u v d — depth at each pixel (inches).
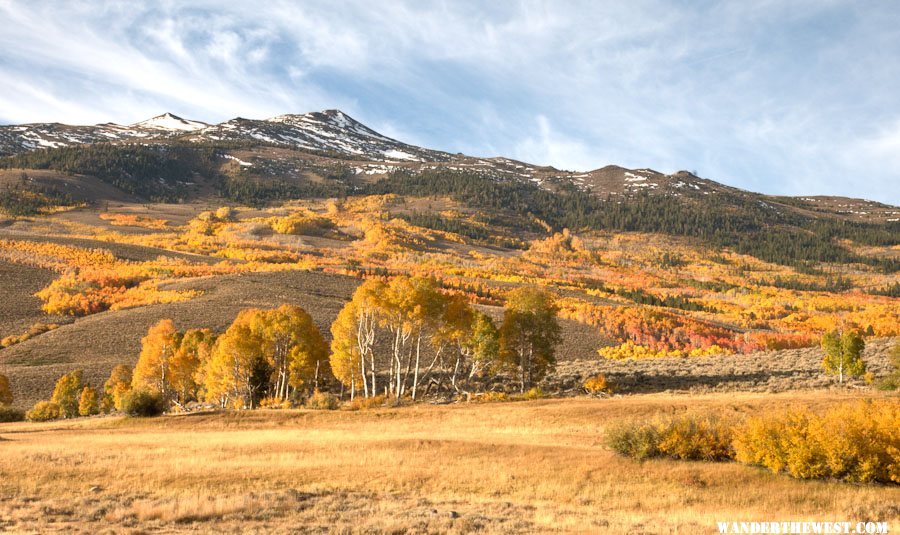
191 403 3011.8
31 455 1217.4
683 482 973.2
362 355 2406.5
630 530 748.0
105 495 928.3
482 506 880.9
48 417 2827.3
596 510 869.2
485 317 2596.0
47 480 1026.1
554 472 1060.5
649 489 954.7
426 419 1701.5
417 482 1022.4
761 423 1011.9
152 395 1990.7
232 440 1414.9
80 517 804.6
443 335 2474.2
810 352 3127.5
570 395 2290.8
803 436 983.0
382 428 1589.6
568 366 3348.9
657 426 1130.0
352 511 836.6
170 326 3174.2
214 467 1112.2
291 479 1036.5
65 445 1379.2
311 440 1379.2
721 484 957.2
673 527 761.6
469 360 2812.5
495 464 1123.3
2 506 852.0
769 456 981.2
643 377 2642.7
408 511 839.7
